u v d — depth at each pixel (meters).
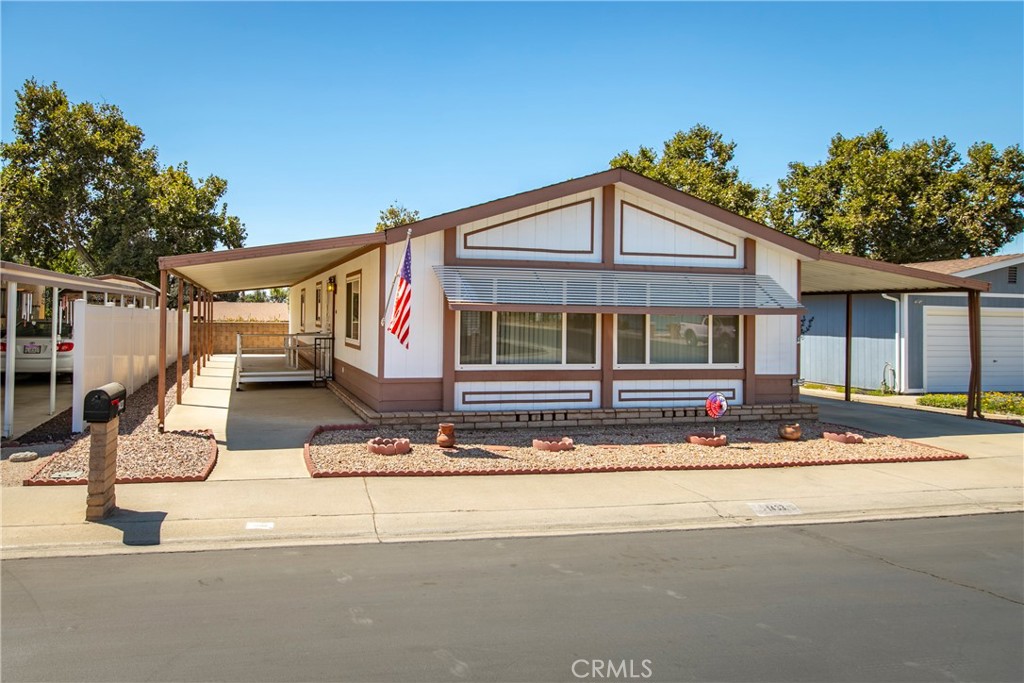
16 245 29.95
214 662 4.02
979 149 29.50
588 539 6.67
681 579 5.59
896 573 5.86
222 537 6.33
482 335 11.96
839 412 15.29
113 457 6.88
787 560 6.15
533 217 12.23
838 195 31.61
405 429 11.13
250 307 47.38
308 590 5.18
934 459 10.36
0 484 7.64
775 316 13.53
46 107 29.42
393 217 35.31
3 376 16.52
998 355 19.77
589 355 12.54
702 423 12.77
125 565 5.62
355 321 14.13
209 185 31.42
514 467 8.91
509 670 3.99
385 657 4.12
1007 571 5.96
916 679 4.00
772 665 4.12
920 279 14.18
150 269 30.17
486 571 5.68
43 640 4.27
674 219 12.97
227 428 11.09
